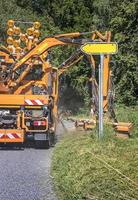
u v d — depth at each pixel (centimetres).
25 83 1805
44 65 1822
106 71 1698
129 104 2700
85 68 2894
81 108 2850
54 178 1105
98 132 1427
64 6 3644
